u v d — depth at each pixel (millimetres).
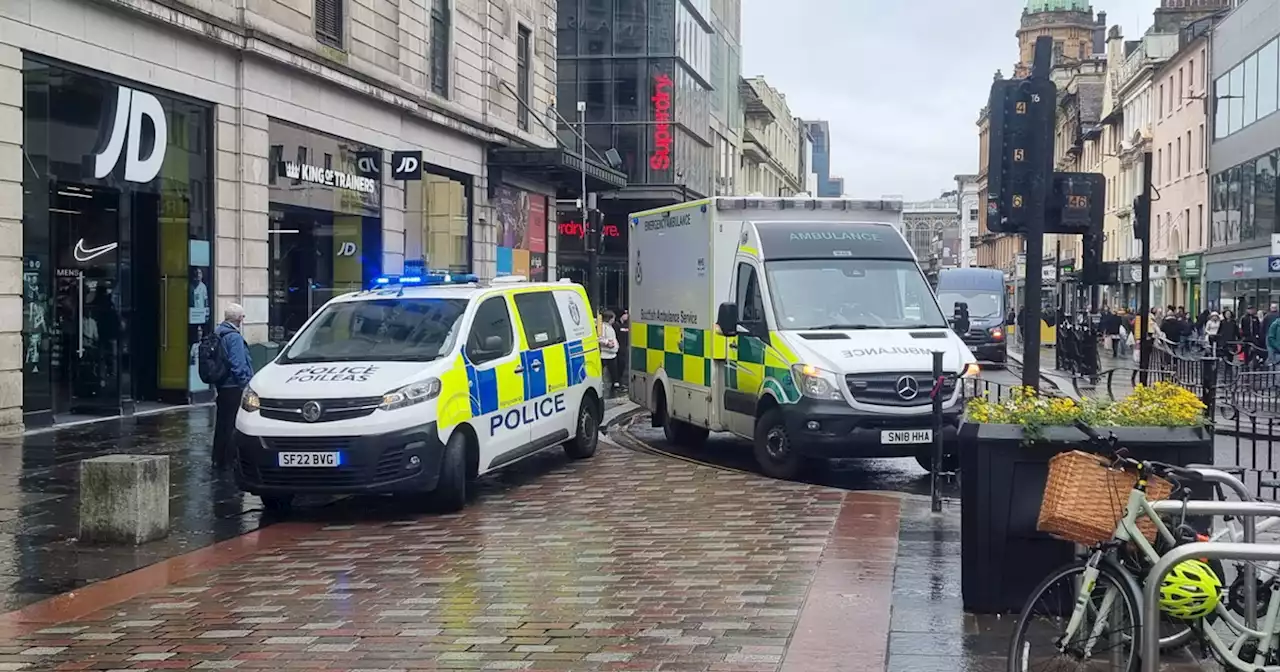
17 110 13469
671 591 7027
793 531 8781
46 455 12383
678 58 42344
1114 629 4711
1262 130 41156
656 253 15758
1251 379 19312
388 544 8734
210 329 17422
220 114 17500
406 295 11195
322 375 9969
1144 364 20641
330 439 9523
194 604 6980
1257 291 40781
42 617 6715
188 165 16969
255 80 18141
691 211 14297
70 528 9039
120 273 15789
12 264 13477
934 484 9469
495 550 8406
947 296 38406
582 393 13156
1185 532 4848
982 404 6422
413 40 23562
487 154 27688
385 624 6453
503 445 11031
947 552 7867
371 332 10727
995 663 5473
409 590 7234
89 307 15594
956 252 159125
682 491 10914
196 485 11164
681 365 14703
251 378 11047
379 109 22297
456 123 25438
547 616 6531
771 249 12789
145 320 17078
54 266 15031
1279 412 17984
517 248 30141
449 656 5824
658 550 8234
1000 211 7852
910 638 5883
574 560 7988
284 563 8102
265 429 9633
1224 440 15789
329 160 20578
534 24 30766
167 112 16422
